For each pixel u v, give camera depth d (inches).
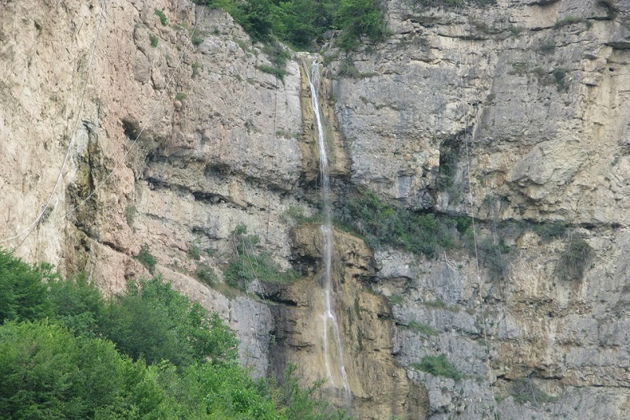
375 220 3459.6
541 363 3415.4
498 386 3420.3
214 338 2709.2
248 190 3299.7
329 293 3321.9
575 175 3469.5
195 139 3149.6
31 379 1841.8
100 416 1879.9
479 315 3469.5
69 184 2593.5
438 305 3444.9
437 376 3336.6
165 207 3070.9
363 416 3225.9
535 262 3472.0
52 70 2482.8
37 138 2413.9
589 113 3486.7
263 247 3284.9
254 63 3363.7
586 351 3400.6
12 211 2295.8
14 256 2255.2
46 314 2149.4
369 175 3479.3
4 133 2288.4
